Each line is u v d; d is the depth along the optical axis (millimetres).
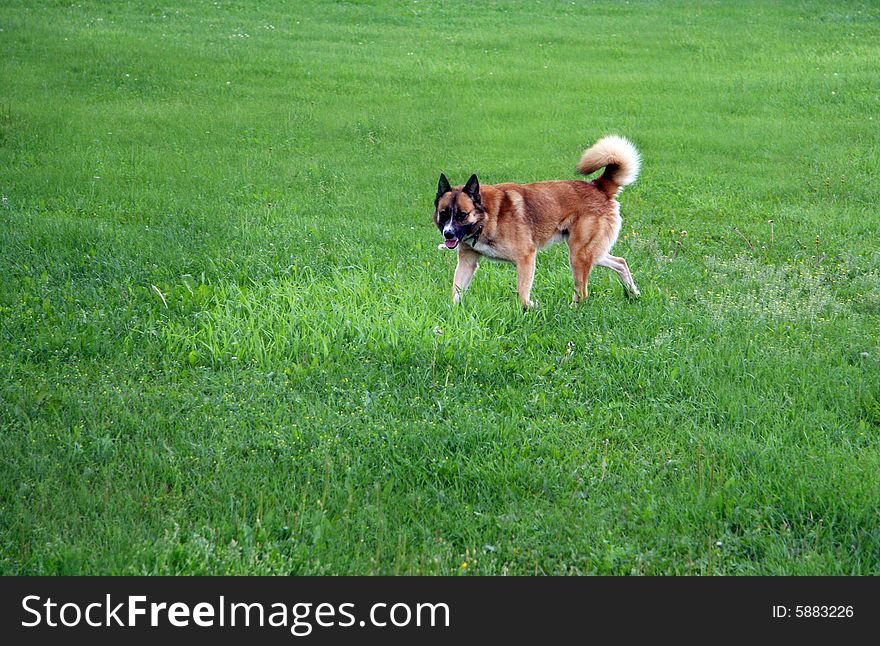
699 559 5285
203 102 20297
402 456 6320
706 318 8945
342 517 5570
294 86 22250
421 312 8844
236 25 29141
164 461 6141
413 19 31703
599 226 9508
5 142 16141
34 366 7633
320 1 33438
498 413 7055
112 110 19000
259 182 14891
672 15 32312
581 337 8453
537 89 22844
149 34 26688
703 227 12828
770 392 7340
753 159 17141
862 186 14992
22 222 11492
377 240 11695
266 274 10117
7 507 5539
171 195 13703
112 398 7039
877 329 8859
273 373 7633
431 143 18000
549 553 5336
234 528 5453
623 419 6957
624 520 5598
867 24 30188
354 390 7305
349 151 17312
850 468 6055
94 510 5566
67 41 24531
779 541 5383
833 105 20906
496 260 9414
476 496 5949
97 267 10078
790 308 9211
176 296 9305
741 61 25828
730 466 6230
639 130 19125
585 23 31344
